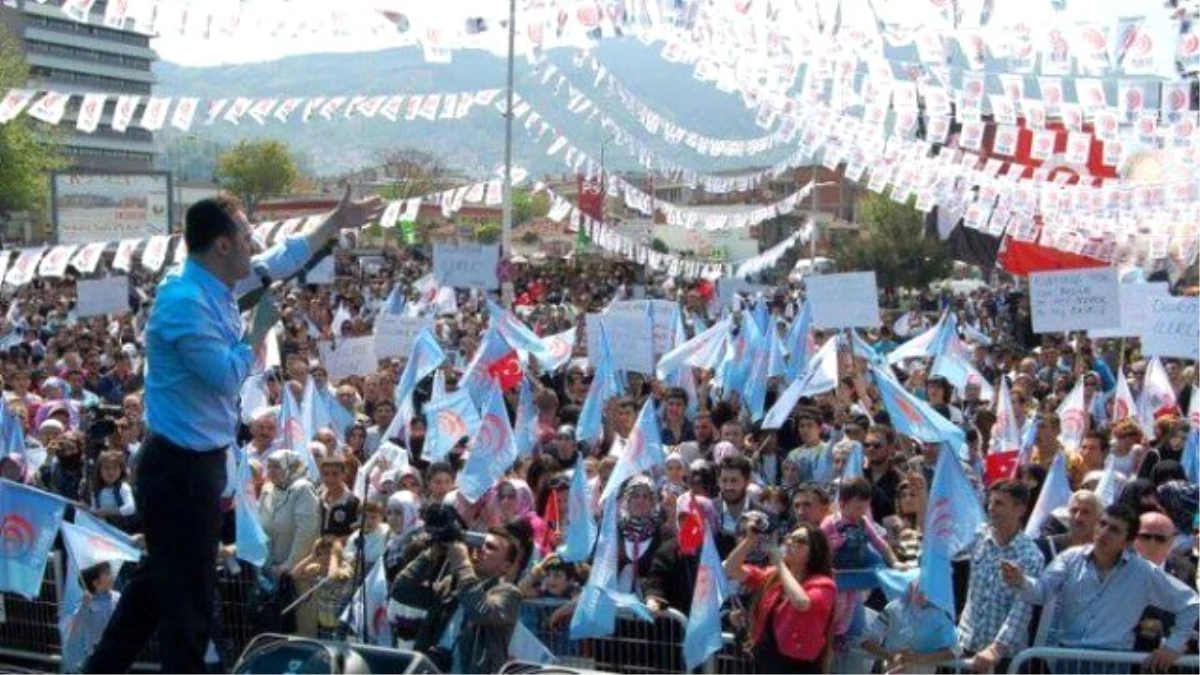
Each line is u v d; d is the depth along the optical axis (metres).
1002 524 8.15
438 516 7.96
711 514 9.66
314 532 9.81
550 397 14.29
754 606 8.08
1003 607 8.15
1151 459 11.88
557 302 34.09
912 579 8.30
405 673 4.98
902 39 12.48
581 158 25.25
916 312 32.12
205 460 4.75
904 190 19.80
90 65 72.38
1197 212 19.77
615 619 8.85
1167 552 8.36
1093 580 7.96
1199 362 16.58
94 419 14.08
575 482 9.69
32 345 22.75
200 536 4.75
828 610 7.79
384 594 8.98
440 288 26.17
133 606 5.10
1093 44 11.46
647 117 26.80
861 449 10.84
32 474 12.76
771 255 36.25
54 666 9.72
